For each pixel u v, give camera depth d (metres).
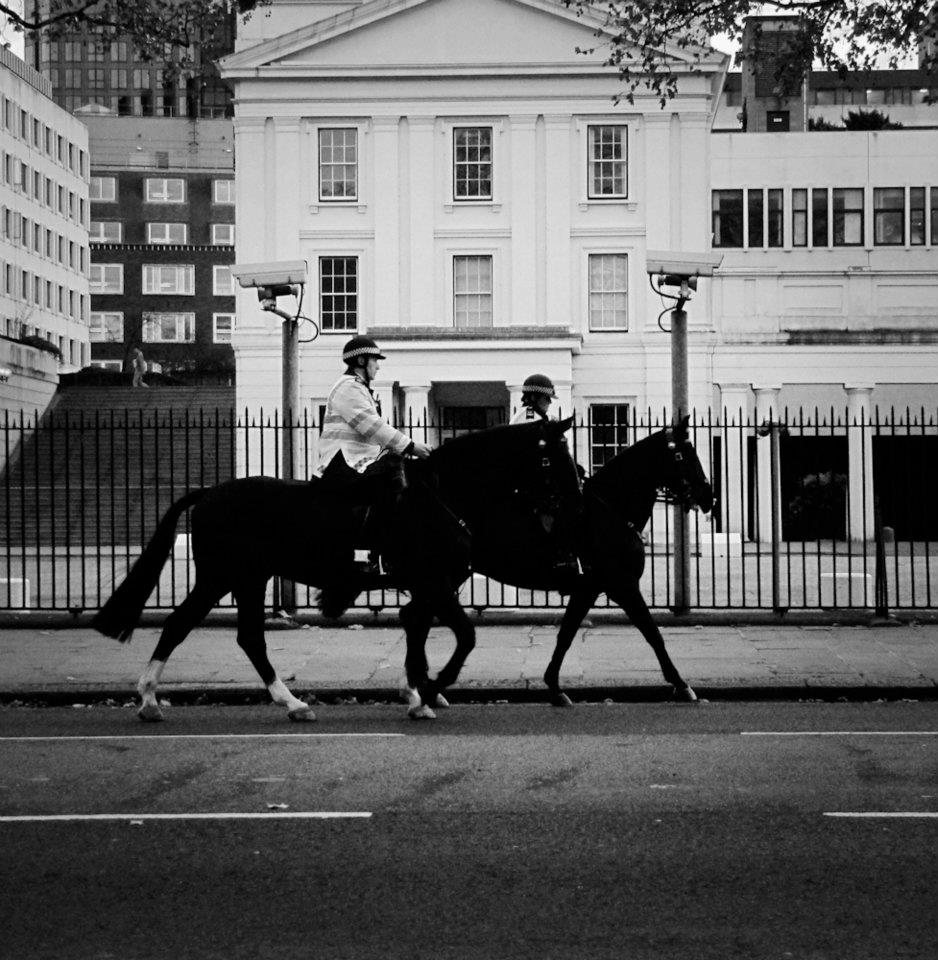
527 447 12.61
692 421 44.81
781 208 51.41
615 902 6.68
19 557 34.38
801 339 48.53
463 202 49.66
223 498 12.59
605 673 15.22
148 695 12.59
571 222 49.44
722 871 7.18
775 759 10.15
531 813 8.45
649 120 49.22
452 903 6.70
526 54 49.38
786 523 45.94
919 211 51.31
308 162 49.75
